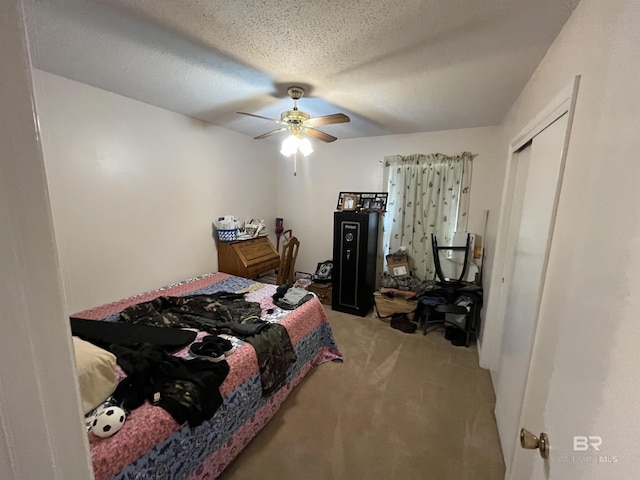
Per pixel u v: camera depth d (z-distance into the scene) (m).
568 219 0.95
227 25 1.36
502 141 2.62
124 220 2.53
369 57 1.65
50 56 1.71
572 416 0.60
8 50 0.28
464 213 3.33
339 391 2.16
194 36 1.46
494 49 1.51
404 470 1.54
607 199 0.57
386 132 3.51
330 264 4.12
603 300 0.53
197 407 1.30
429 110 2.60
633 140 0.49
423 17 1.27
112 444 1.05
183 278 3.15
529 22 1.26
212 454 1.42
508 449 1.52
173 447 1.22
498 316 2.32
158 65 1.80
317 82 2.02
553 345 0.91
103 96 2.27
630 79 0.54
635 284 0.43
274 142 4.36
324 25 1.35
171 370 1.41
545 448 0.71
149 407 1.23
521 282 1.56
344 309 3.67
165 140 2.82
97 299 2.38
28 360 0.31
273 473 1.51
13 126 0.28
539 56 1.54
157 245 2.84
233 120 3.17
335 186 4.14
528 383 1.11
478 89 2.06
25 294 0.30
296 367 2.17
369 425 1.84
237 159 3.75
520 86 1.95
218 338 1.72
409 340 2.95
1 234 0.28
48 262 0.32
